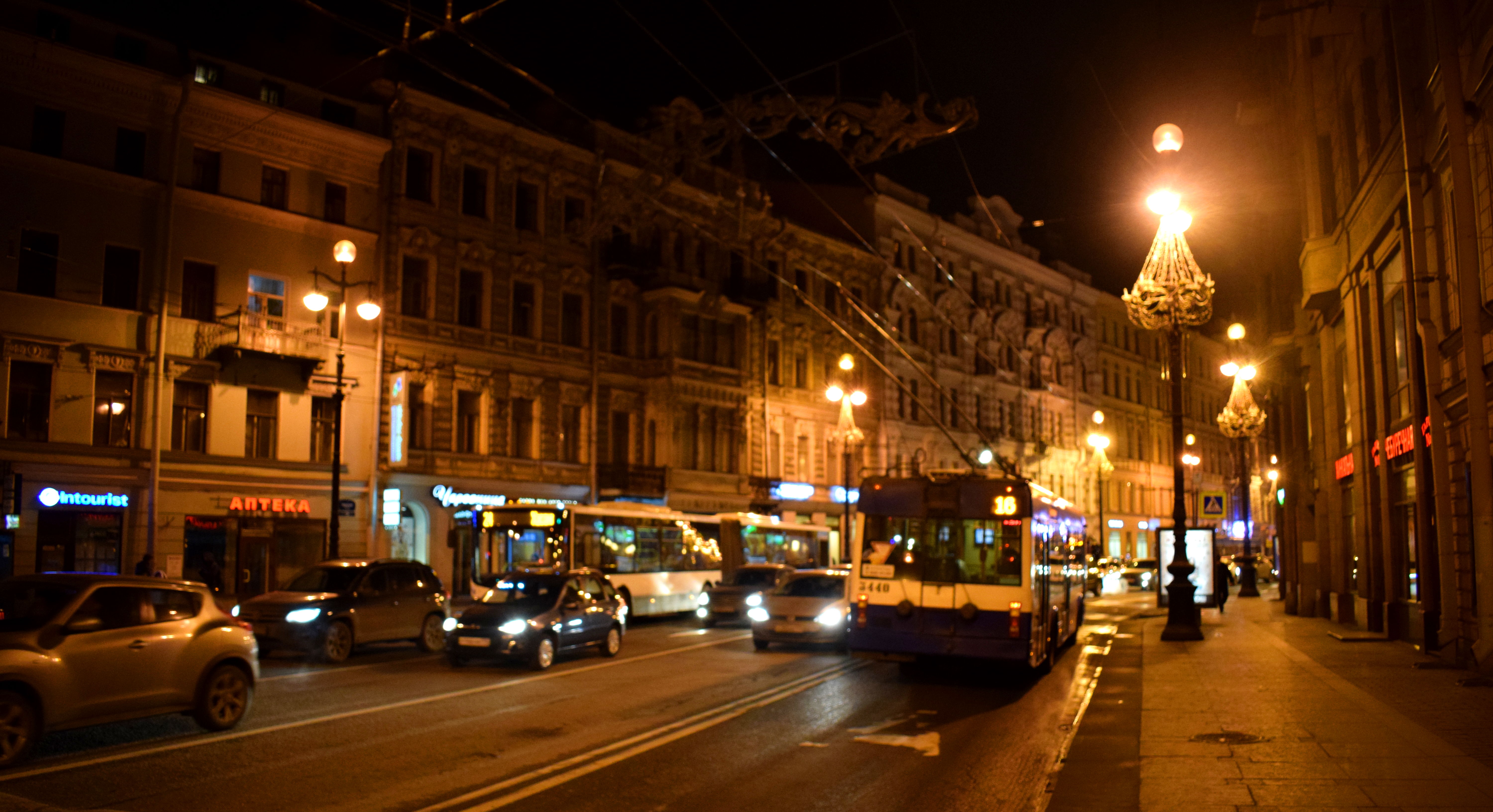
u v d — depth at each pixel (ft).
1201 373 271.69
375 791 28.71
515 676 54.60
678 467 133.90
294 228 100.42
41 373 86.22
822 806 27.89
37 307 85.25
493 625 56.95
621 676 54.65
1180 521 69.67
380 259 106.52
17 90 84.84
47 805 25.45
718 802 28.12
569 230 125.49
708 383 138.10
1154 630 80.02
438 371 110.73
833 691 49.75
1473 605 49.65
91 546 87.30
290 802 27.48
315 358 99.09
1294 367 99.14
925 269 179.22
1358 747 31.78
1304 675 48.80
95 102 88.84
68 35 87.86
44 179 85.87
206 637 36.37
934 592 52.75
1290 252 98.78
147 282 91.20
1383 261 63.52
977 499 53.16
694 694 48.34
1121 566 175.22
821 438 158.81
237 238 96.84
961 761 33.73
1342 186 71.67
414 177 110.83
